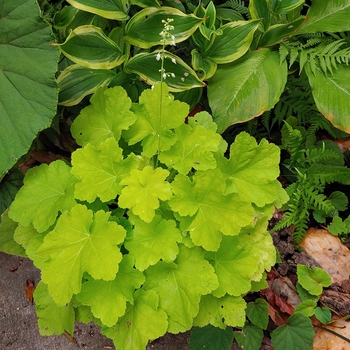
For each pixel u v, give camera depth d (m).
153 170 0.56
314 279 0.69
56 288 0.51
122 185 0.58
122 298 0.52
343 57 0.70
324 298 0.70
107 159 0.58
